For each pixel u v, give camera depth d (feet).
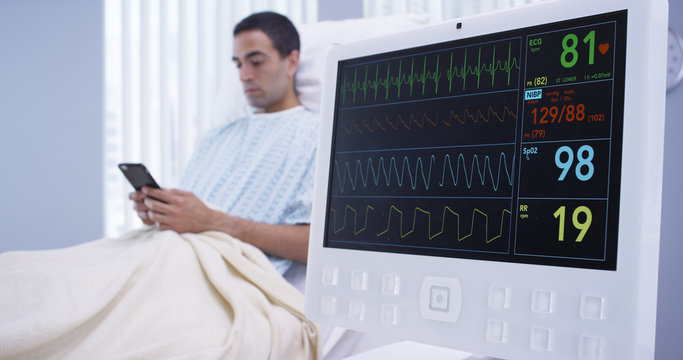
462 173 1.96
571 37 1.81
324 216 2.26
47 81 7.16
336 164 2.29
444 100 2.06
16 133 7.09
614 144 1.67
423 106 2.11
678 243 4.28
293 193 4.67
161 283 3.01
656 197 1.63
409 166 2.09
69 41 7.20
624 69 1.68
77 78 7.20
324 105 2.38
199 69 7.15
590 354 1.60
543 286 1.70
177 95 7.19
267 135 5.07
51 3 7.18
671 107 4.36
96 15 7.23
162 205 4.03
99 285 2.74
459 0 6.70
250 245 3.90
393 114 2.18
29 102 7.13
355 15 6.94
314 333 3.25
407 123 2.14
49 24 7.18
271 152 4.88
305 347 3.20
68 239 7.14
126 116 7.12
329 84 2.39
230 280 3.31
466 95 2.01
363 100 2.28
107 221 7.20
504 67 1.94
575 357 1.62
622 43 1.70
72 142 7.16
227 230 4.15
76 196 7.16
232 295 3.01
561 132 1.78
